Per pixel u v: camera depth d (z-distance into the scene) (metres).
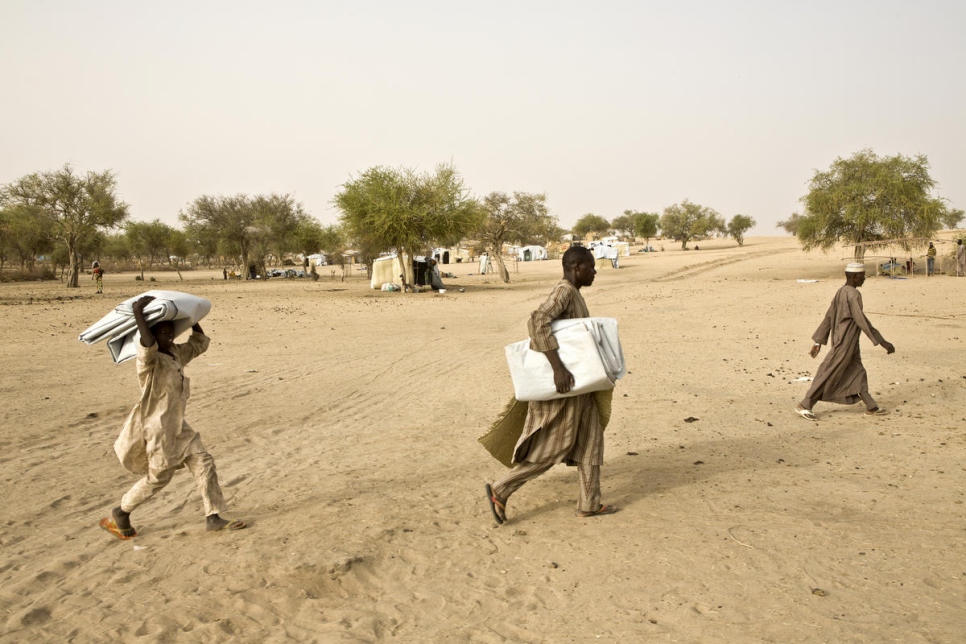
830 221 39.25
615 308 25.55
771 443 7.08
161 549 4.56
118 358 4.67
